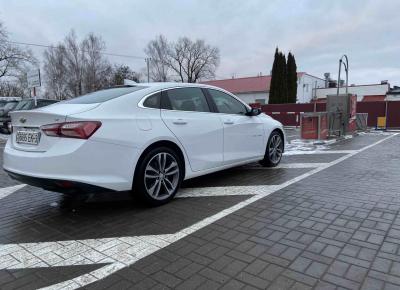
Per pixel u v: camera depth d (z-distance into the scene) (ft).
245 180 17.60
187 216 12.30
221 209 13.00
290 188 15.90
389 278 7.99
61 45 146.82
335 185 16.40
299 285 7.77
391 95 143.43
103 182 11.58
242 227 11.20
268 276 8.18
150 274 8.38
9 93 144.15
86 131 11.19
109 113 12.13
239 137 17.74
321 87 181.06
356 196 14.48
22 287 7.90
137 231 11.02
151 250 9.66
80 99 13.83
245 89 163.02
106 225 11.59
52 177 10.99
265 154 20.33
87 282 8.07
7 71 121.60
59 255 9.46
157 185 13.37
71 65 148.15
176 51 183.21
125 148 12.09
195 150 15.01
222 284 7.88
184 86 15.48
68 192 11.43
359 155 25.90
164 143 13.73
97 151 11.41
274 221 11.68
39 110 12.14
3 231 11.26
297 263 8.76
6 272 8.60
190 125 14.75
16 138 12.78
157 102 13.93
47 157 11.07
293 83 118.21
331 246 9.70
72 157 10.95
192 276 8.25
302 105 76.74
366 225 11.21
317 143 33.76
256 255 9.24
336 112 39.14
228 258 9.10
